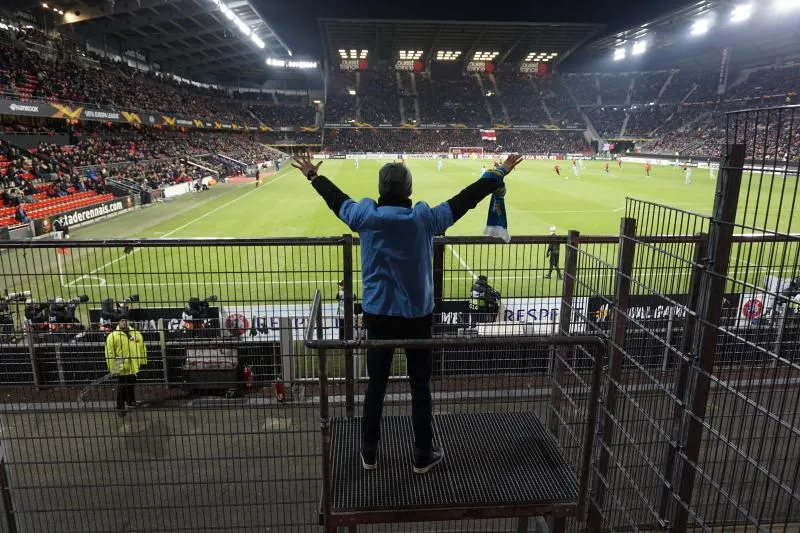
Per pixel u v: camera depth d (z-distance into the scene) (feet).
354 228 9.64
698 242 13.79
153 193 103.50
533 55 327.67
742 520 15.83
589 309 14.82
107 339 18.20
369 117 290.35
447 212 9.55
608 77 338.34
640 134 274.77
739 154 9.66
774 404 18.67
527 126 291.38
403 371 20.36
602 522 14.02
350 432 12.51
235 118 245.45
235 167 169.78
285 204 99.09
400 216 9.28
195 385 13.32
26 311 18.24
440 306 16.67
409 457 11.37
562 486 10.57
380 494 10.21
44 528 15.94
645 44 298.97
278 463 18.66
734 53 259.60
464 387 17.71
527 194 112.78
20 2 136.26
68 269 50.72
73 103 116.06
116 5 151.74
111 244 13.39
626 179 147.64
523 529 14.98
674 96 288.92
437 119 294.46
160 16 167.02
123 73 177.99
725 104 242.58
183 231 74.49
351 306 14.21
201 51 230.68
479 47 306.35
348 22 259.60
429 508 9.98
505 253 57.41
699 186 130.00
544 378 17.40
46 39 143.02
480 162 219.82
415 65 339.98
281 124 283.79
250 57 271.08
